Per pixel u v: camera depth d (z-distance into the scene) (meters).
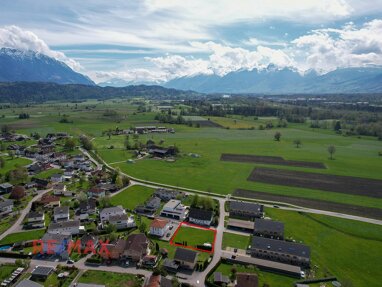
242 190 181.75
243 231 131.25
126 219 132.50
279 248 111.31
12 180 184.62
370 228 136.75
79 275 98.19
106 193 169.25
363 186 192.88
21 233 125.06
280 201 166.38
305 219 145.00
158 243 119.00
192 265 102.75
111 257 106.94
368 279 101.12
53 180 189.50
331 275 102.50
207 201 149.75
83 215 140.12
